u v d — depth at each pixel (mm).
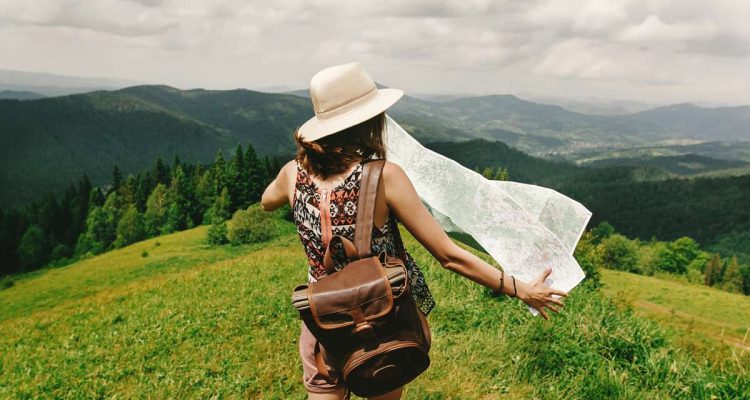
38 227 143500
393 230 1864
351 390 1781
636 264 145125
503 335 5031
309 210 1833
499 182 2377
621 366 4445
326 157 1752
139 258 96562
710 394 3793
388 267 1740
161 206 143500
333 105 1742
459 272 1810
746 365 4398
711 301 83062
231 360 5988
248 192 117625
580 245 19281
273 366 5559
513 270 1936
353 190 1748
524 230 1972
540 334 4766
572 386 3990
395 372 1694
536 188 2309
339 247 1798
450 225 2100
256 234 92812
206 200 136125
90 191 164625
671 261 150250
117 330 9375
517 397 3918
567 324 5012
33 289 90750
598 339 4777
